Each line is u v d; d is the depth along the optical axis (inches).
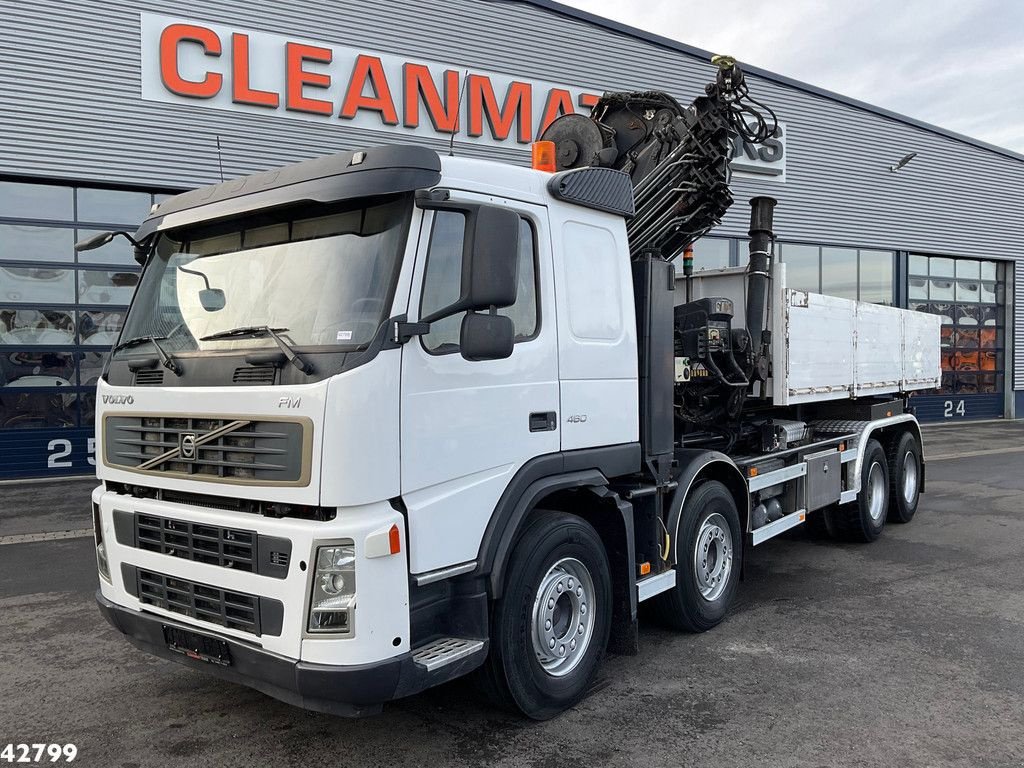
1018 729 154.6
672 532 200.5
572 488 167.0
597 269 178.1
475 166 149.1
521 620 152.7
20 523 365.7
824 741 150.1
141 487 153.4
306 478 123.3
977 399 964.6
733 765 141.6
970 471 524.4
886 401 354.0
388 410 127.0
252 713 165.8
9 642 210.4
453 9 584.7
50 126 477.4
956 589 252.4
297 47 527.2
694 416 244.1
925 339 394.3
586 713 164.1
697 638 210.2
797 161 784.9
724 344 242.5
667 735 153.6
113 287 510.9
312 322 133.6
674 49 697.6
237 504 135.5
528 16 618.8
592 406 172.9
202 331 147.8
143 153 497.0
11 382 489.4
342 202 139.7
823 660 192.5
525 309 158.2
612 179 183.5
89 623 226.2
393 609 126.4
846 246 830.5
